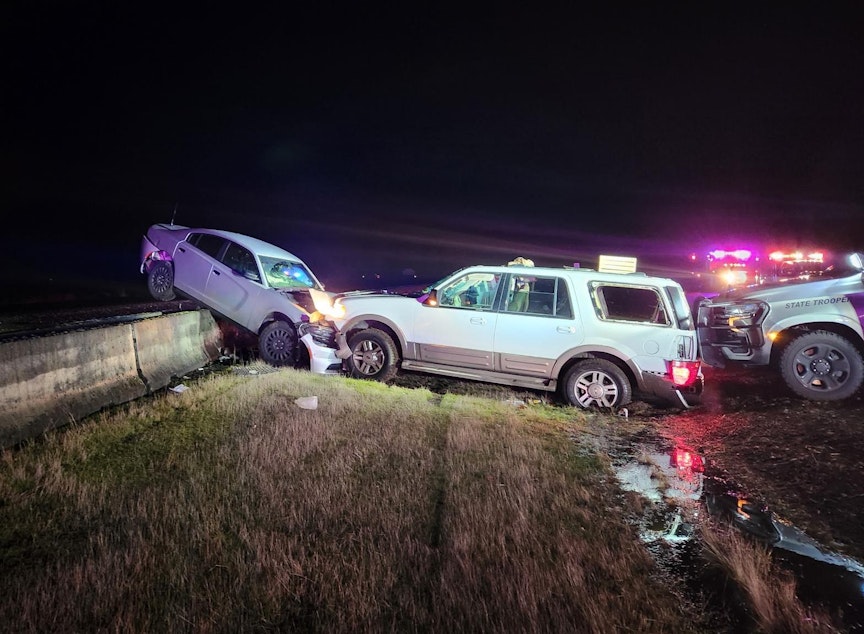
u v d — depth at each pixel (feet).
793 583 9.02
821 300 19.95
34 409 14.56
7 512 10.43
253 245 28.68
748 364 21.57
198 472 12.67
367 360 23.99
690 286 51.80
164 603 8.01
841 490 12.89
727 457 15.56
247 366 25.16
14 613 7.61
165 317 22.80
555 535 10.45
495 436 16.28
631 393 20.52
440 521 10.80
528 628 7.70
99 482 11.94
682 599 8.75
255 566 8.94
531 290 21.83
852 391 19.53
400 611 8.04
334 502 11.39
